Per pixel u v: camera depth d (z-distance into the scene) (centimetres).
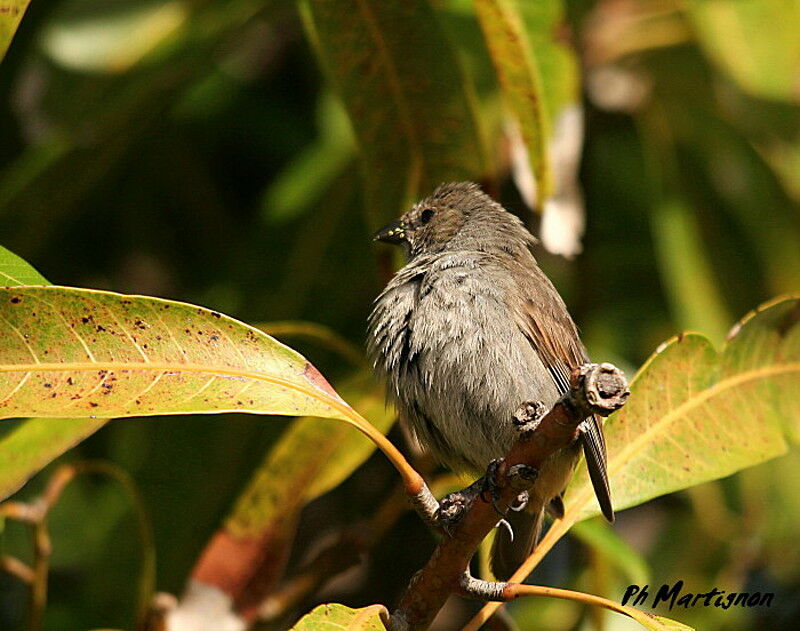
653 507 1284
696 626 1141
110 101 1091
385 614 611
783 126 1176
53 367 607
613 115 1248
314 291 1160
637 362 1300
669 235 1178
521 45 813
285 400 626
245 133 1307
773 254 1256
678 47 1222
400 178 927
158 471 1074
